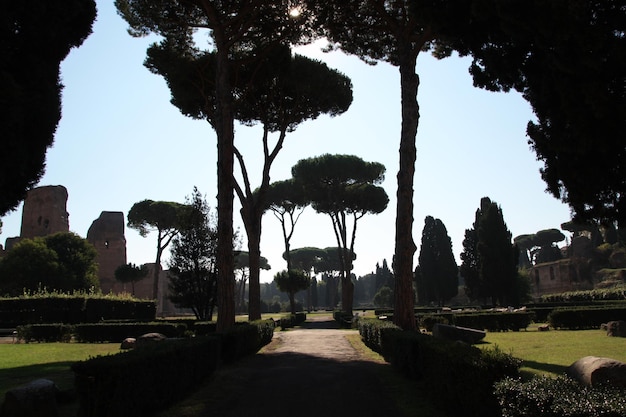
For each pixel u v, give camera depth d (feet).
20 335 75.51
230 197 55.21
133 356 22.74
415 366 32.37
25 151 38.60
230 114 57.26
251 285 81.56
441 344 26.94
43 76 40.11
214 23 58.13
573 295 175.32
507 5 30.22
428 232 218.59
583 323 80.38
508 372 18.42
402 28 57.72
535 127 35.47
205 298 90.12
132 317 114.01
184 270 90.53
